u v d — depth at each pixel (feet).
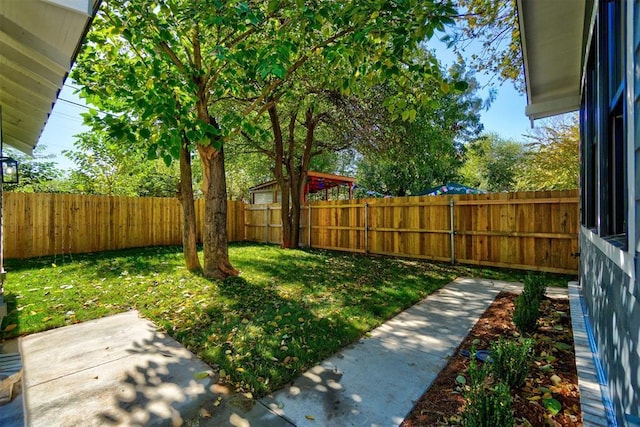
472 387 5.86
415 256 24.36
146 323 11.21
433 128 27.86
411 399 6.84
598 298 7.38
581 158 12.46
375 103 25.02
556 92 14.21
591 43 8.00
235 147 33.63
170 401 6.82
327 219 30.12
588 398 5.98
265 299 13.80
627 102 4.31
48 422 6.13
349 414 6.37
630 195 4.18
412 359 8.61
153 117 11.48
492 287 16.05
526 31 10.70
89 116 12.15
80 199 27.17
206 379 7.68
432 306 13.08
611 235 6.50
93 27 13.51
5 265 20.95
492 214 20.88
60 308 12.51
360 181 63.41
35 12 5.48
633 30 4.00
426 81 12.55
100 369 8.14
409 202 24.63
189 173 19.60
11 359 7.96
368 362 8.47
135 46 14.42
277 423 6.12
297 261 23.29
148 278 17.37
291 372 7.98
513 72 20.47
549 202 18.72
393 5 9.61
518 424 5.81
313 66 17.28
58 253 25.91
